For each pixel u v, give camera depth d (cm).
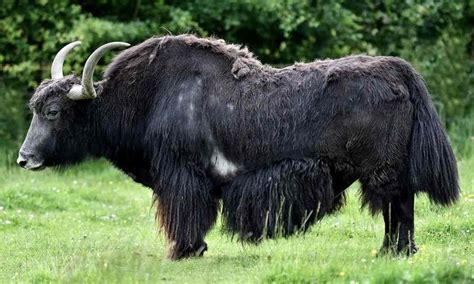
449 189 2328
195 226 2417
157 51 2489
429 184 2322
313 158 2341
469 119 4581
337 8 4647
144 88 2480
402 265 2030
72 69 4566
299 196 2352
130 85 2492
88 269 2153
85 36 4488
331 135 2323
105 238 2836
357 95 2308
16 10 4681
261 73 2423
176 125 2412
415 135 2312
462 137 4462
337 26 4706
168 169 2423
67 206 3488
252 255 2466
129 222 3228
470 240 2569
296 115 2348
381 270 1998
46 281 2197
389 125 2300
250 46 4856
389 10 4819
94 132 2530
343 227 2827
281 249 2389
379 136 2302
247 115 2381
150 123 2459
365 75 2322
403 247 2308
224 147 2400
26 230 3027
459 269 1995
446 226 2692
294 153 2348
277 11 4575
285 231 2366
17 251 2667
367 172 2323
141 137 2494
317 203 2353
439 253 2291
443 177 2317
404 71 2347
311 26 4556
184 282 2152
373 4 4897
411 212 2334
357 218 2942
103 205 3547
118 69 2523
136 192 3869
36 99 2511
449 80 4769
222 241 2742
